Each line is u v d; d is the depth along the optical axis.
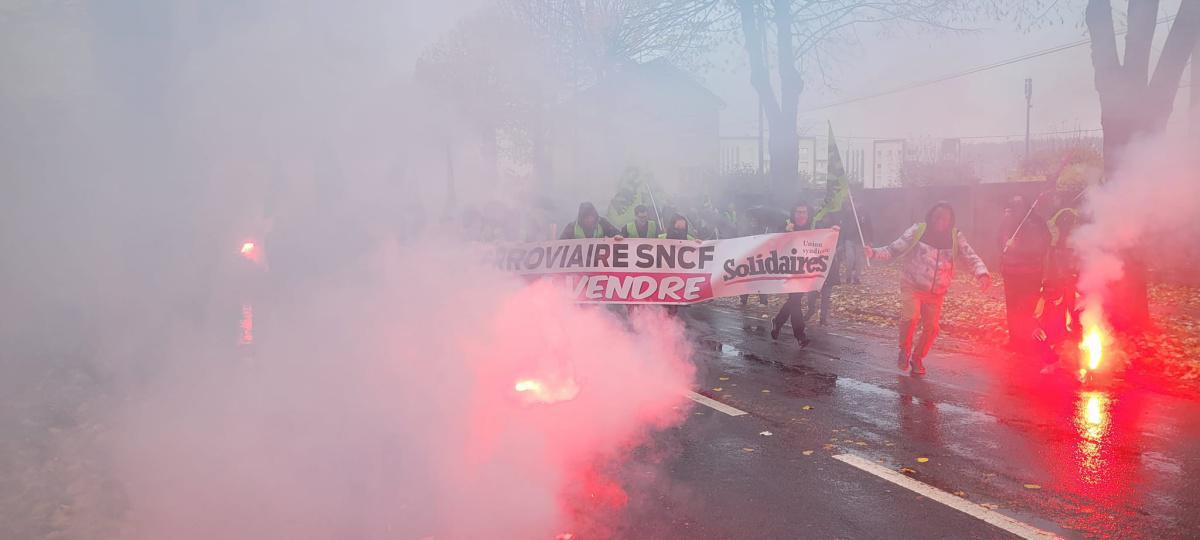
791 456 5.54
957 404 6.81
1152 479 4.87
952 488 4.81
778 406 6.93
